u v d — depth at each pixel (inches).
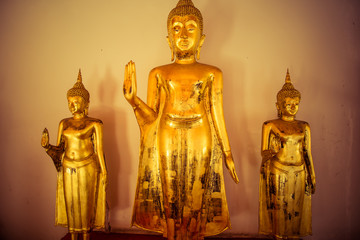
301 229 91.1
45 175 111.7
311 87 109.3
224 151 89.3
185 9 88.1
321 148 108.3
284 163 88.0
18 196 111.3
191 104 86.9
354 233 106.3
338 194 107.4
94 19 112.5
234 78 109.7
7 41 113.0
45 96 112.6
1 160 112.0
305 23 110.3
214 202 91.8
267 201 91.0
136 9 111.9
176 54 91.4
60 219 94.8
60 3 113.2
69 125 91.2
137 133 110.6
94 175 92.0
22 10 113.5
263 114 109.1
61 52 112.7
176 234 84.1
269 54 110.1
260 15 110.7
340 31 109.8
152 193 92.1
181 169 84.7
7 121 112.5
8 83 113.0
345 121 108.6
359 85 109.0
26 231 110.8
